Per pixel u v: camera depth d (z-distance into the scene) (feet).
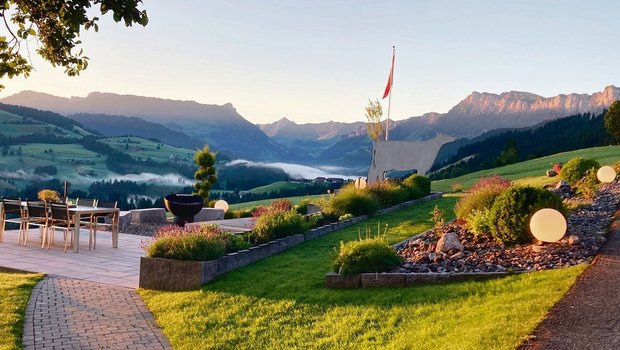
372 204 49.65
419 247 30.37
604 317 15.74
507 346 14.42
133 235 49.47
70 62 21.25
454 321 17.57
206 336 19.67
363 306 21.08
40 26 20.63
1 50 20.10
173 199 53.47
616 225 30.22
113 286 28.12
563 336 14.70
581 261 22.68
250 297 23.82
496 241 29.07
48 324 21.01
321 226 42.04
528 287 19.70
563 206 28.50
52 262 34.24
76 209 39.06
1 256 35.81
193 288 26.50
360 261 24.34
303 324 20.16
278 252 33.76
